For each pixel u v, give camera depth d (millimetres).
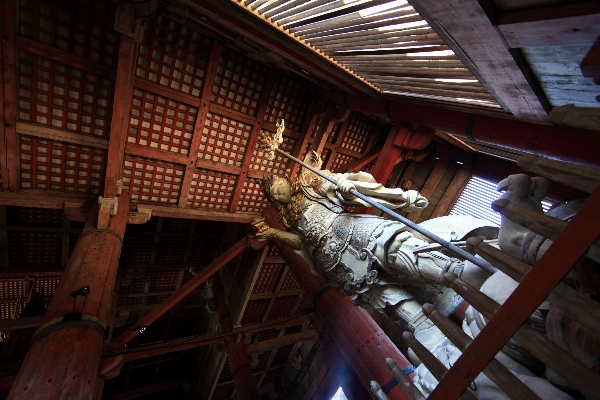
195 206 7695
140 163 6555
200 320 14062
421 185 9742
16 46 4488
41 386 2752
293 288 11211
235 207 8117
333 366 7059
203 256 12375
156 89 5883
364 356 4484
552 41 2102
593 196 1208
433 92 4438
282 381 14438
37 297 8680
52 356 3018
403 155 8016
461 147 8062
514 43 2314
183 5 4703
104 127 5711
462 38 2562
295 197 4836
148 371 14133
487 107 3928
